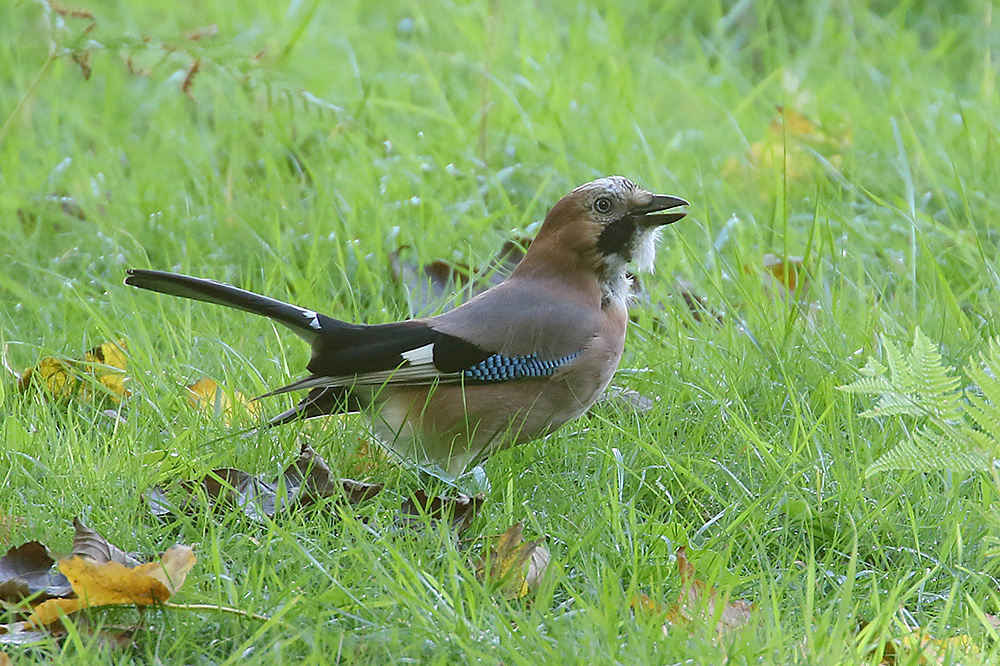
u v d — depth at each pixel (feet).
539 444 29.73
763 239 41.39
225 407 30.25
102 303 36.47
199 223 41.42
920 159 43.60
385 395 28.91
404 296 37.91
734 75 54.13
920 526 26.11
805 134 47.50
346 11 59.36
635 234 29.94
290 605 21.50
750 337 33.12
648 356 33.58
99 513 25.08
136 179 43.98
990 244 40.45
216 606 21.63
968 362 32.14
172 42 41.91
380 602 22.12
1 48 52.65
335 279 38.86
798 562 25.22
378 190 42.98
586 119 48.39
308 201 43.11
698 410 30.89
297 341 34.63
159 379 31.12
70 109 49.34
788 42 60.59
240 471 26.63
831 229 41.27
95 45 42.09
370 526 25.00
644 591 24.06
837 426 30.25
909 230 40.70
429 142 46.52
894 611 22.12
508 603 22.58
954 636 22.20
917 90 51.26
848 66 55.88
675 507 27.53
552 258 29.73
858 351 33.60
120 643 21.18
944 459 24.32
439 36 56.54
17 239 40.16
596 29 57.47
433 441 29.04
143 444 27.63
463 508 26.08
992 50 58.18
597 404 31.45
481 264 39.22
